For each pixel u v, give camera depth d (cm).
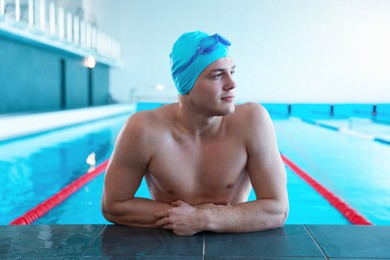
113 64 1264
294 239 119
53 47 898
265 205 126
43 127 704
